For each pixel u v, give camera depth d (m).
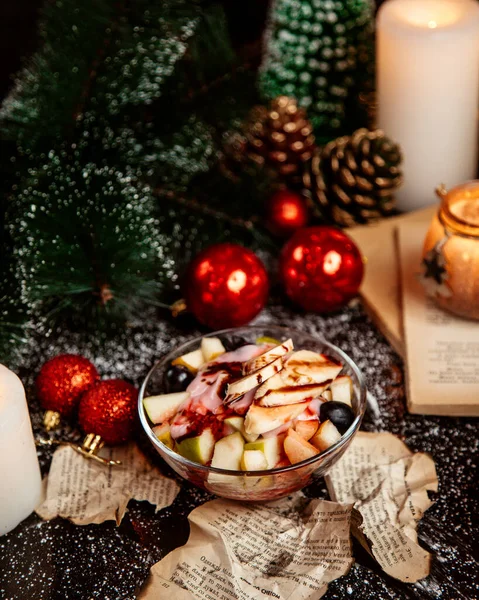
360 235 0.85
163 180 0.83
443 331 0.76
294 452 0.62
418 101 0.83
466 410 0.71
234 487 0.62
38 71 0.79
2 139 0.79
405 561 0.63
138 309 0.81
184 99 0.83
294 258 0.77
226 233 0.83
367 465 0.68
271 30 0.90
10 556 0.65
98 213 0.74
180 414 0.65
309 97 0.91
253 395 0.64
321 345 0.69
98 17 0.77
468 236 0.72
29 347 0.79
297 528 0.64
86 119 0.79
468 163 0.87
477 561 0.63
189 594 0.61
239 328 0.71
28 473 0.66
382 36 0.83
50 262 0.73
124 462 0.70
